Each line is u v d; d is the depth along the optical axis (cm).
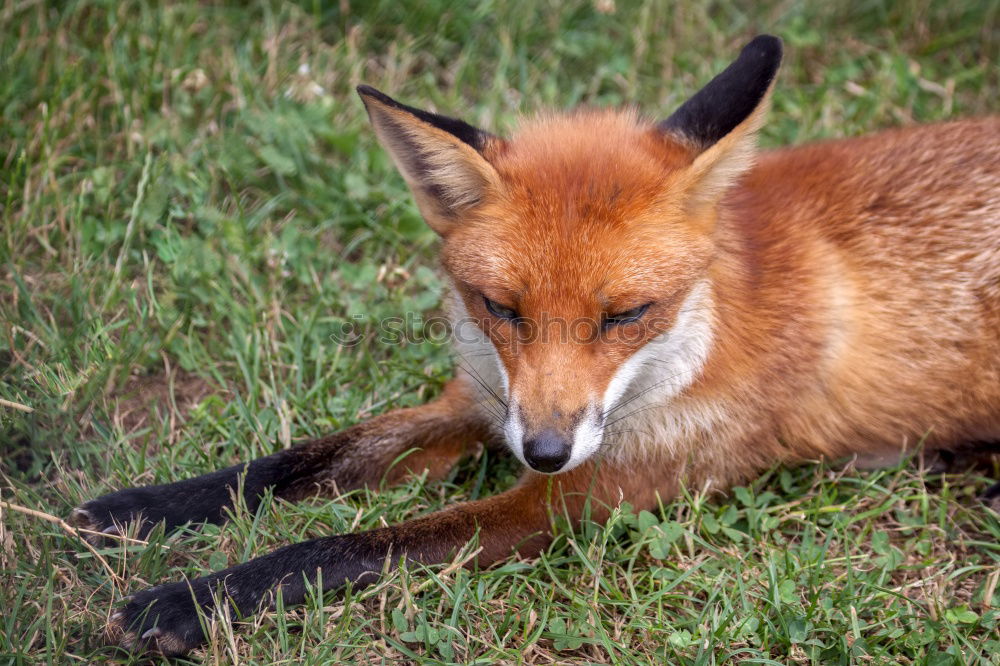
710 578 746
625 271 666
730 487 838
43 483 789
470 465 875
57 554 721
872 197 834
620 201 678
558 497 771
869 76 1286
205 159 1069
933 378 830
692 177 680
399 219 1065
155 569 723
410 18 1241
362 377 952
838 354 806
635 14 1277
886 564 757
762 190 840
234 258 998
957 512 831
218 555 737
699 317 732
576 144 736
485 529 755
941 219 831
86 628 675
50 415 816
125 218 1005
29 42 1081
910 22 1311
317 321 974
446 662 668
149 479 818
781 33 1291
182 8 1170
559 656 701
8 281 934
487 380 803
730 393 772
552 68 1237
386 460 839
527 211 683
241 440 859
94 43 1127
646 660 688
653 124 793
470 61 1227
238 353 923
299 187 1098
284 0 1215
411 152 732
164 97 1096
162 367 936
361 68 1197
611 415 766
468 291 720
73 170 1047
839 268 812
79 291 921
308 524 779
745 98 705
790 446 832
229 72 1133
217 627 671
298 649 682
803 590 746
